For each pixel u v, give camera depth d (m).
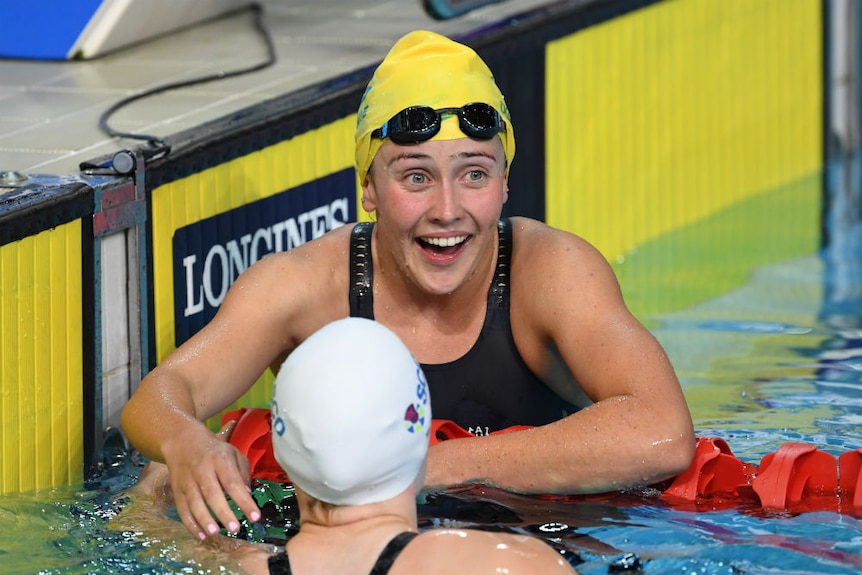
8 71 19.03
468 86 11.41
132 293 14.18
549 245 12.30
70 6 19.52
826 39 26.14
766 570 9.67
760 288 19.59
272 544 10.12
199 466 10.12
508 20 19.42
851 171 26.16
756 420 13.98
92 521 11.46
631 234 21.83
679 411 11.01
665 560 9.84
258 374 12.10
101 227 13.62
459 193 11.43
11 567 10.29
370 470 8.60
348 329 8.86
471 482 11.17
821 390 15.05
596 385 11.38
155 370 11.56
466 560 8.43
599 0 20.61
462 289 12.22
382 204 11.70
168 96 17.31
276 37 20.48
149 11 19.95
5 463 12.69
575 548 10.06
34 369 12.96
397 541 8.59
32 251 12.80
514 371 12.41
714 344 17.03
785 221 23.12
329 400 8.55
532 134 19.50
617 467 10.84
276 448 8.86
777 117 25.08
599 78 20.80
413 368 8.84
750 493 11.12
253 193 15.69
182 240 14.70
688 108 22.78
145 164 14.06
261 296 12.07
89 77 18.58
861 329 17.56
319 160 16.75
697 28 22.77
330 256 12.55
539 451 11.03
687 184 22.97
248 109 16.02
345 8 22.25
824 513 10.74
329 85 17.16
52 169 14.29
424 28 19.59
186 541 10.34
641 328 11.59
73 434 13.48
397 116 11.31
